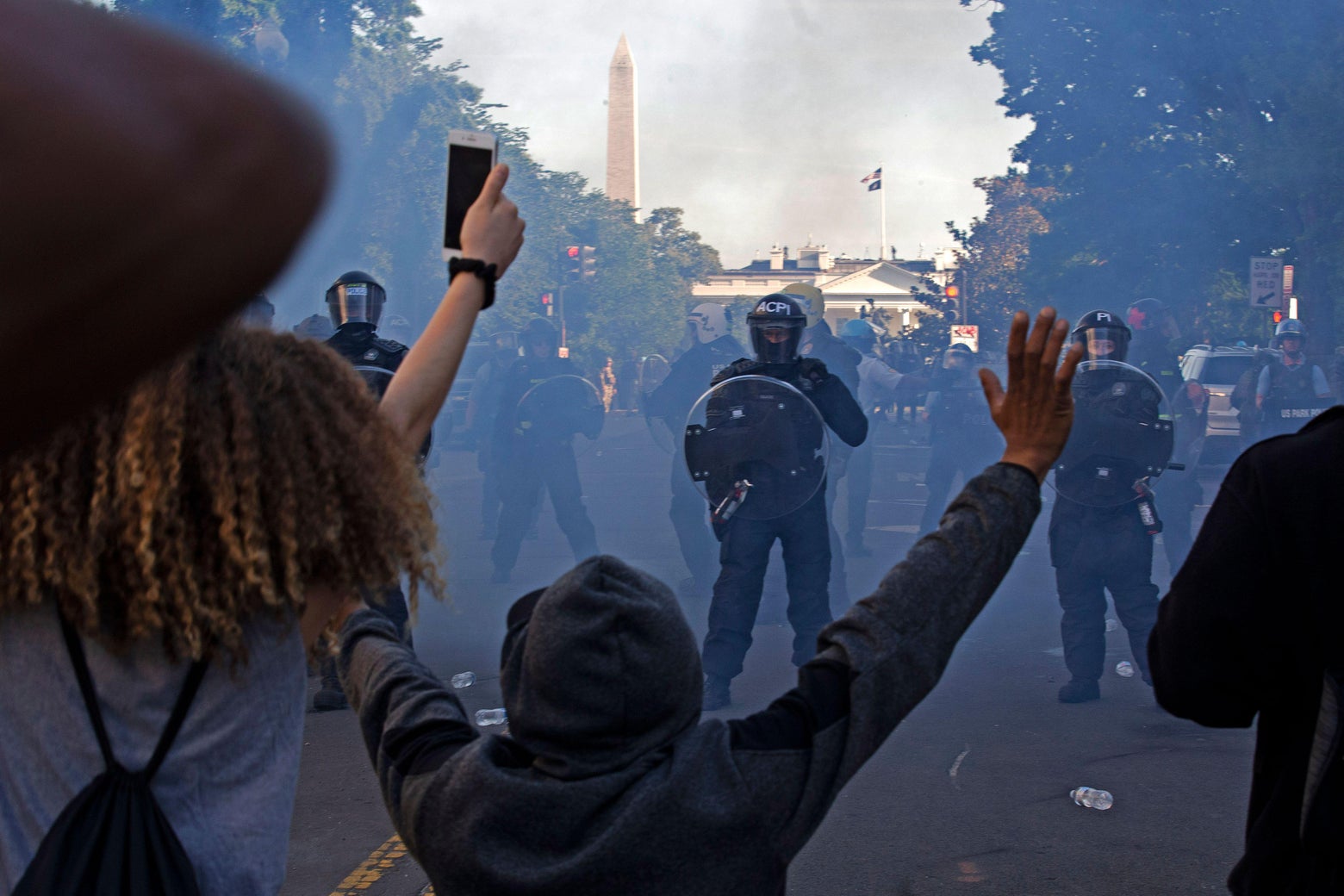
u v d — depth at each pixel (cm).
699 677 152
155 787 128
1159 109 2931
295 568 126
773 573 873
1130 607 613
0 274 23
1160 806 465
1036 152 3102
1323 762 173
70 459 118
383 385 561
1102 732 564
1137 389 596
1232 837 434
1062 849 423
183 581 120
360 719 176
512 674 163
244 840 131
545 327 994
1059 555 622
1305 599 178
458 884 145
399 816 156
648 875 141
